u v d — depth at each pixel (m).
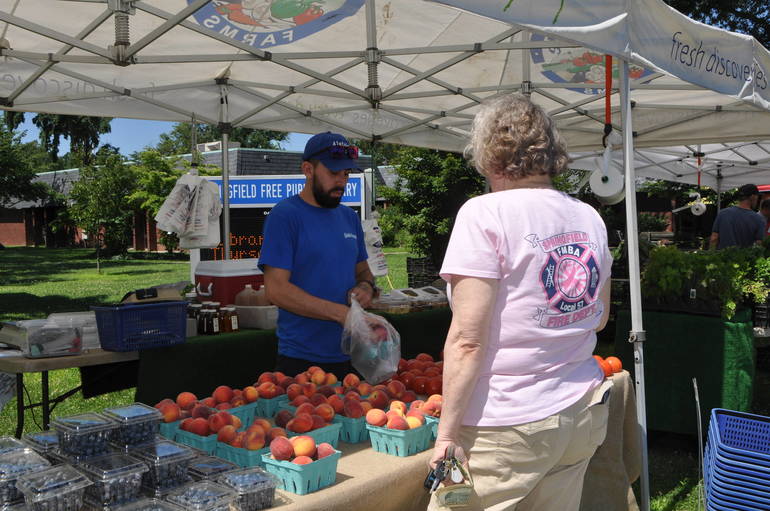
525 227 1.57
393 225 11.41
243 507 1.51
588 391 1.63
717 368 4.38
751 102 3.56
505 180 1.69
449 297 1.64
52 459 1.65
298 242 2.99
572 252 1.62
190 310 4.00
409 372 2.66
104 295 14.29
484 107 1.74
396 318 4.27
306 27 3.78
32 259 27.08
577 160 9.26
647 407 4.62
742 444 2.71
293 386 2.34
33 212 39.91
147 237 31.88
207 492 1.50
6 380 3.69
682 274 4.48
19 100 4.05
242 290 4.28
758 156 9.97
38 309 11.96
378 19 3.92
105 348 3.33
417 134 6.28
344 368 3.05
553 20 2.32
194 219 4.45
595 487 2.88
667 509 3.66
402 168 10.85
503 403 1.56
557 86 4.89
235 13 3.44
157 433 1.82
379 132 5.98
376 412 2.03
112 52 2.78
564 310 1.59
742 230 6.96
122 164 23.03
